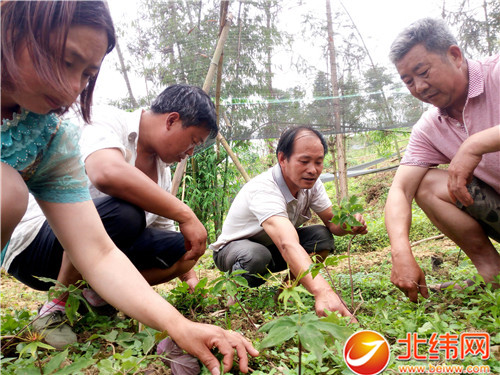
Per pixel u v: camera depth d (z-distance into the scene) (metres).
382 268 3.80
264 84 4.12
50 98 1.35
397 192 2.86
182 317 1.62
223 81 4.08
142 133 2.57
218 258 3.22
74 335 2.09
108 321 2.38
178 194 6.62
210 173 6.47
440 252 4.50
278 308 2.66
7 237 1.61
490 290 2.35
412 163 2.92
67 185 1.72
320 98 4.28
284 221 2.70
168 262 2.75
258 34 3.91
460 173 2.48
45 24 1.21
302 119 4.38
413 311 2.34
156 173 2.77
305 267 2.36
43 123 1.60
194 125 2.48
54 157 1.66
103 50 1.33
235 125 4.46
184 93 2.47
